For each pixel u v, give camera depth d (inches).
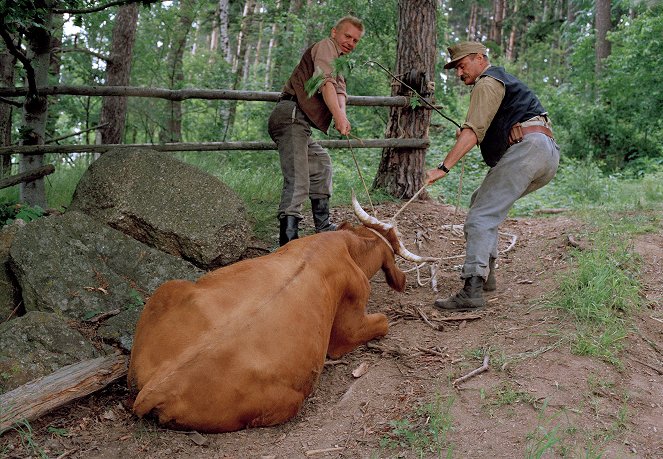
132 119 419.8
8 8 197.3
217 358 123.4
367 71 446.0
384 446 126.7
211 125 451.5
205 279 139.3
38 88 243.0
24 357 151.3
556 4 1263.5
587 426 131.6
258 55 870.4
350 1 452.4
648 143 577.6
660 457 123.7
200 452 124.1
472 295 189.6
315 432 133.4
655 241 241.0
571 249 233.9
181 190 214.2
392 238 180.1
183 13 441.4
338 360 165.5
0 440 129.6
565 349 161.0
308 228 267.3
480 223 188.7
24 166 246.8
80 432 133.9
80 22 248.7
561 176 452.4
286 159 222.8
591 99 681.0
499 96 181.3
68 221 194.5
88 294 179.2
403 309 194.4
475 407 138.6
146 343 129.8
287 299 134.2
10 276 185.2
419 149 319.0
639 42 582.6
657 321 182.5
